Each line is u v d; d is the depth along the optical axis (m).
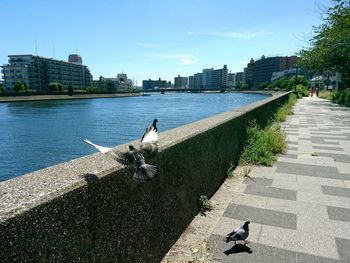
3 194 2.29
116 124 40.34
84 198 2.65
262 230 5.07
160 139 4.82
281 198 6.41
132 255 3.46
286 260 4.26
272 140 10.54
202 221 5.34
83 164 3.23
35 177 2.74
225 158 7.62
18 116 52.72
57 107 77.06
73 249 2.52
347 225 5.25
